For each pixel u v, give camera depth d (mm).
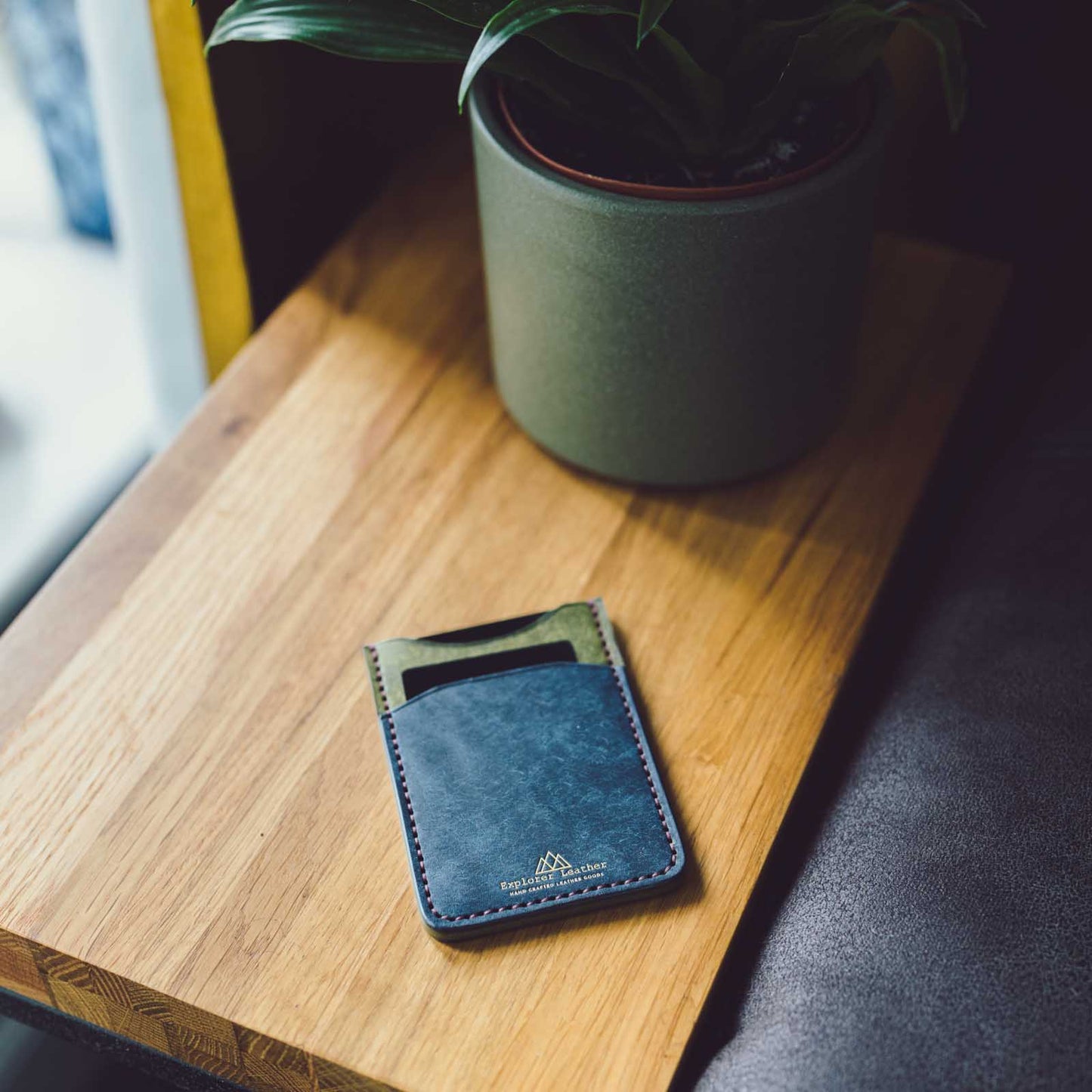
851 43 602
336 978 576
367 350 733
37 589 870
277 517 682
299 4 603
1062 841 581
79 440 914
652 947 582
